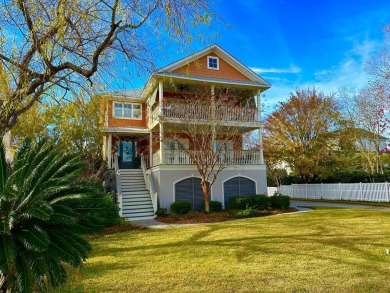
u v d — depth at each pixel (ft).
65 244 10.79
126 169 62.54
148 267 19.84
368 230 29.22
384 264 18.49
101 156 61.16
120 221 41.24
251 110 58.18
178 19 20.80
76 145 48.42
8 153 27.30
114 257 22.71
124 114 67.56
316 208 54.03
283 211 51.37
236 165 57.47
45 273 9.91
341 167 78.79
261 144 59.31
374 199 63.36
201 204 53.52
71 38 20.84
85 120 27.02
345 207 54.75
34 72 19.31
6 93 19.27
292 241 25.54
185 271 18.69
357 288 15.07
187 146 61.21
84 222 12.04
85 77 22.29
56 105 24.38
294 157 81.46
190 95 59.62
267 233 29.68
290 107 81.97
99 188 14.12
